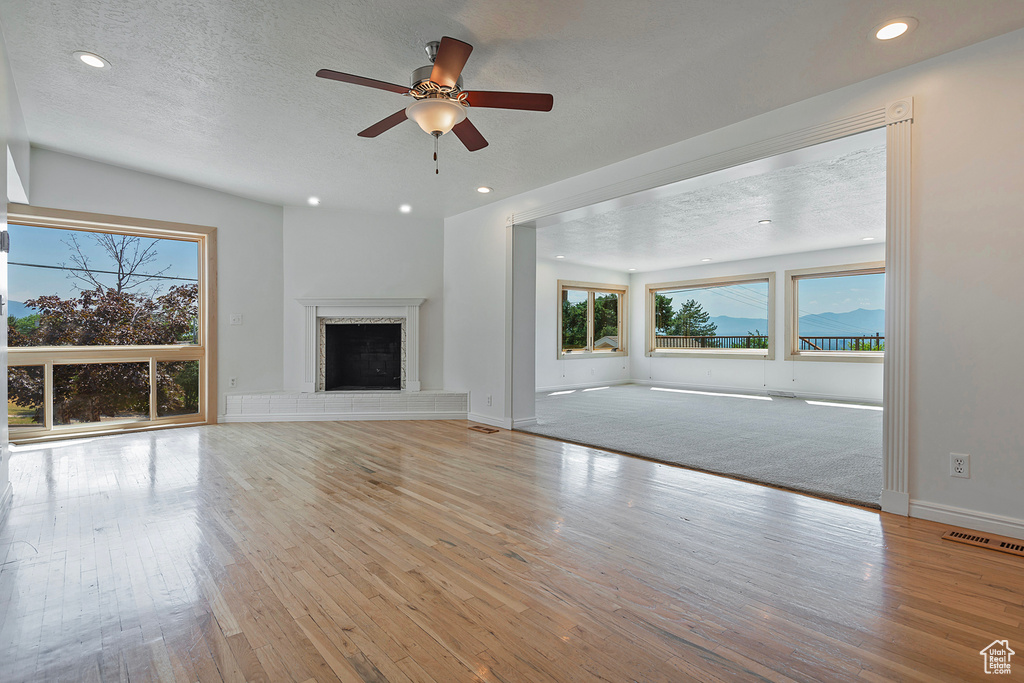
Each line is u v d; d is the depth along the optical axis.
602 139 3.64
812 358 8.04
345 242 5.98
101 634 1.64
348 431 5.06
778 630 1.66
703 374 9.39
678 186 3.83
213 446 4.36
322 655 1.53
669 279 9.93
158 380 5.11
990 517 2.42
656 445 4.41
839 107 2.89
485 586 1.95
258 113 3.35
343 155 4.08
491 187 4.88
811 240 7.06
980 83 2.42
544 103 2.44
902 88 2.66
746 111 3.19
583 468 3.68
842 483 3.27
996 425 2.40
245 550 2.27
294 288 5.85
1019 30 2.32
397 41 2.52
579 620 1.72
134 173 4.69
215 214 5.26
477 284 5.70
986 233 2.41
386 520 2.64
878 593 1.89
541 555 2.23
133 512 2.74
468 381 5.84
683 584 1.97
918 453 2.64
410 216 6.15
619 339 10.48
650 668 1.47
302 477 3.42
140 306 5.01
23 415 4.45
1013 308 2.35
